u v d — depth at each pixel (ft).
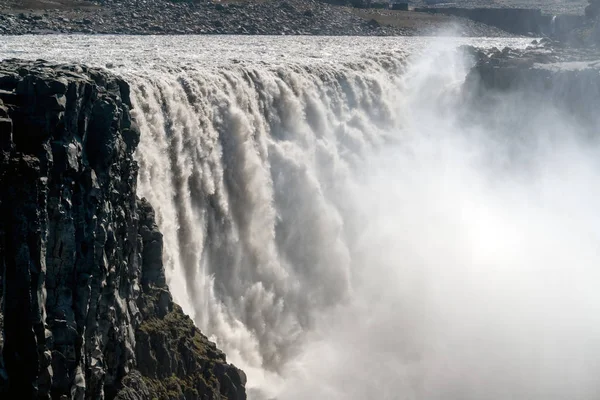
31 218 116.78
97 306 129.90
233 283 212.23
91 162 133.59
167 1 468.75
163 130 194.80
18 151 118.52
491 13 590.55
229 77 224.94
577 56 349.00
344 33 496.64
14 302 116.16
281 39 423.23
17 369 116.78
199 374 156.97
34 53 262.88
